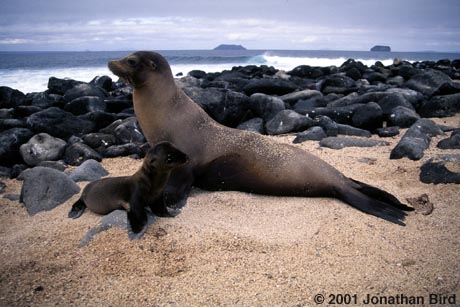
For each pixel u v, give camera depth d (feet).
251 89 16.98
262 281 4.40
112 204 5.72
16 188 7.60
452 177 6.79
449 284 4.28
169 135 6.59
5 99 14.97
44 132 10.21
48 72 35.88
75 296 4.25
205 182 6.70
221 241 5.07
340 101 13.16
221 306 4.04
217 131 6.75
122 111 12.67
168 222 5.50
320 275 4.48
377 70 26.09
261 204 6.27
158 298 4.18
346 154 8.84
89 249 5.02
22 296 4.27
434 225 5.60
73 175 7.48
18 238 5.40
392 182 7.11
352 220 5.70
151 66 6.37
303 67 25.70
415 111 12.32
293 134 10.72
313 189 6.50
